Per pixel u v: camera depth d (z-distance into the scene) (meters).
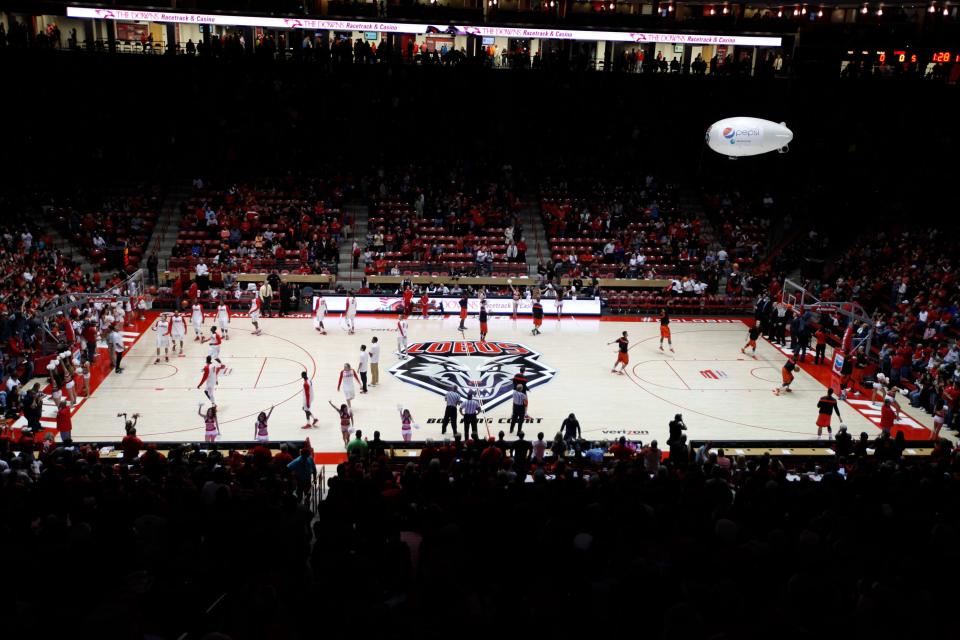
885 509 11.44
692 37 43.44
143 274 37.44
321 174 45.44
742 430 24.83
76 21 47.19
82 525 9.72
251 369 28.98
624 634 8.37
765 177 47.56
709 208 46.03
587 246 43.25
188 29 48.50
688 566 9.53
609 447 20.86
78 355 26.78
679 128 49.47
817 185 46.00
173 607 8.96
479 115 48.81
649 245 43.31
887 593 8.09
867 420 26.02
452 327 35.41
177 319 30.25
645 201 45.81
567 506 12.20
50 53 44.41
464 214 44.06
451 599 8.54
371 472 14.82
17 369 26.75
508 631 8.70
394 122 47.91
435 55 48.06
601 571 9.95
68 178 42.47
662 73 49.06
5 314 27.81
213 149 45.94
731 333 35.91
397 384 27.89
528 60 48.94
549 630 8.38
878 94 47.78
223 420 24.28
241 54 46.66
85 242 39.09
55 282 32.66
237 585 9.86
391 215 43.69
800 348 32.06
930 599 8.13
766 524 11.83
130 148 44.59
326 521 10.98
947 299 32.91
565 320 37.25
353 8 46.62
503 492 12.49
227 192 43.50
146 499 12.02
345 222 42.66
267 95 46.97
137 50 47.72
